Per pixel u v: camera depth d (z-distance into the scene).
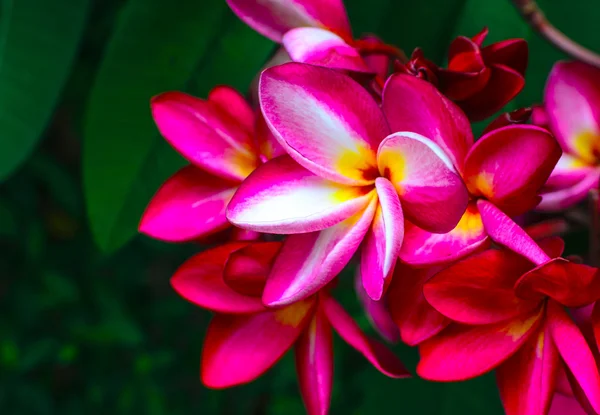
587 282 0.45
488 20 0.60
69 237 1.40
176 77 0.60
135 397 1.17
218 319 0.51
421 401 0.60
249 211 0.47
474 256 0.46
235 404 1.24
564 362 0.47
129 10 0.59
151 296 1.40
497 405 0.59
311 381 0.50
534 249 0.45
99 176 0.60
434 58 0.61
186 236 0.51
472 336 0.47
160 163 0.60
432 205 0.46
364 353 0.49
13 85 0.62
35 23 0.62
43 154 1.24
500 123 0.47
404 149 0.46
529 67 0.59
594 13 0.60
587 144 0.51
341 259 0.47
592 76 0.51
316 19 0.50
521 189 0.46
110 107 0.60
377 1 0.61
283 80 0.47
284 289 0.47
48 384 1.25
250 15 0.50
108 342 1.17
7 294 1.27
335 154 0.47
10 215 1.22
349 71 0.49
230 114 0.52
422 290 0.47
